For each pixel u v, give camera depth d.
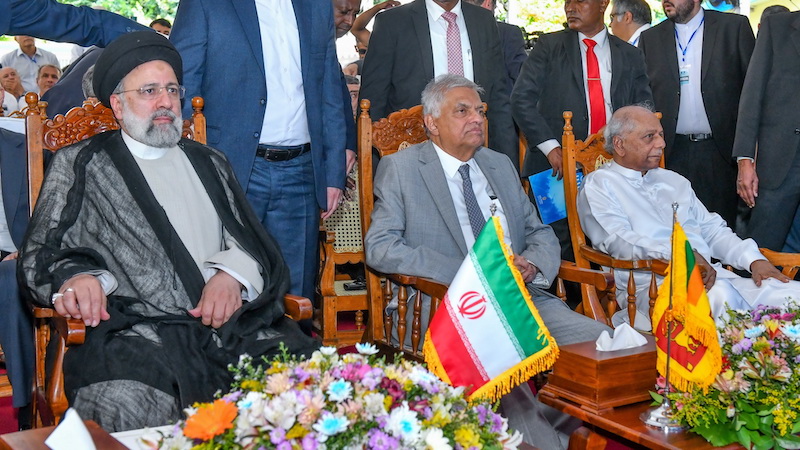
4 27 3.47
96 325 2.55
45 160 3.24
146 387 2.52
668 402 2.61
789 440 2.50
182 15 3.58
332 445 1.66
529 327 2.29
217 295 2.77
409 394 1.82
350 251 4.72
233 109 3.57
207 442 1.68
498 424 1.92
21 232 3.52
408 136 4.00
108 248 2.81
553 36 5.12
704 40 5.35
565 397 2.77
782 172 4.96
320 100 3.75
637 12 6.47
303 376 1.80
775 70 4.97
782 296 3.88
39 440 1.82
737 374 2.57
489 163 3.86
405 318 3.47
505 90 4.76
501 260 2.27
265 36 3.62
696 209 4.40
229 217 3.02
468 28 4.70
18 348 3.05
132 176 2.87
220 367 2.68
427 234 3.61
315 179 3.72
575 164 4.35
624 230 4.07
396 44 4.66
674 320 2.65
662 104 5.43
